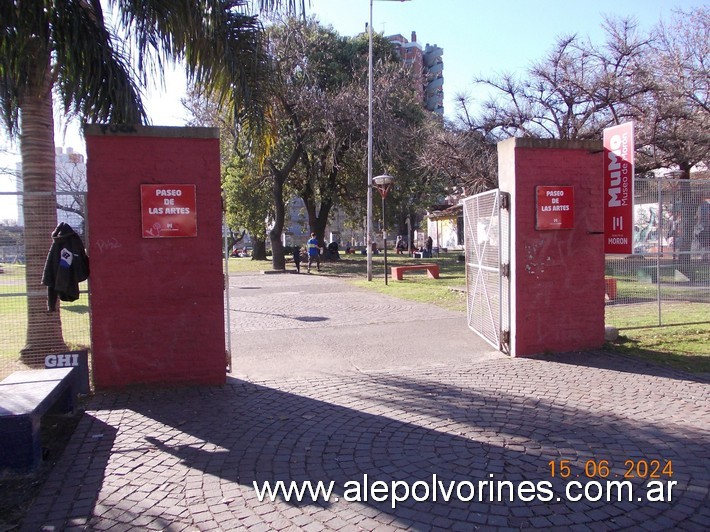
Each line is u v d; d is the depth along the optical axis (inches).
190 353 244.8
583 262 295.4
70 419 204.8
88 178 231.5
